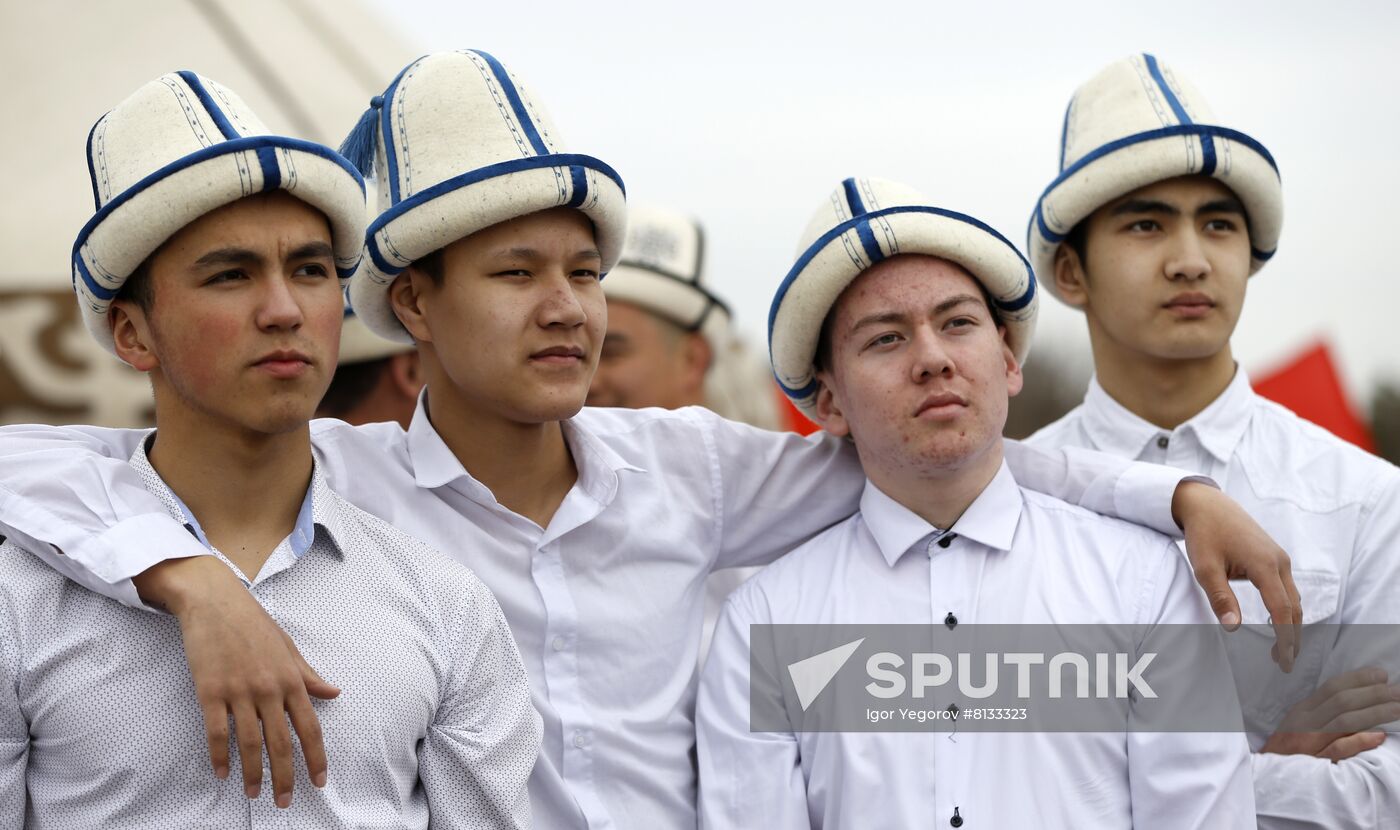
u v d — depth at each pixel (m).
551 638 5.41
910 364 5.39
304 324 4.46
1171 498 5.59
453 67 5.32
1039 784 5.25
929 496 5.63
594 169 5.18
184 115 4.52
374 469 5.53
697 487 5.85
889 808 5.30
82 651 4.28
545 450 5.55
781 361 5.88
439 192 5.09
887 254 5.45
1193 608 5.44
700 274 8.79
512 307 5.14
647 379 8.55
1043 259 6.73
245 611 4.19
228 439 4.55
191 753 4.26
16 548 4.44
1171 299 6.26
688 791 5.54
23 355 8.43
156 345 4.48
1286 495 6.32
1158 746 5.24
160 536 4.30
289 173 4.40
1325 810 5.76
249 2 9.84
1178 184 6.26
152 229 4.34
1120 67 6.51
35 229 8.66
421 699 4.58
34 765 4.30
